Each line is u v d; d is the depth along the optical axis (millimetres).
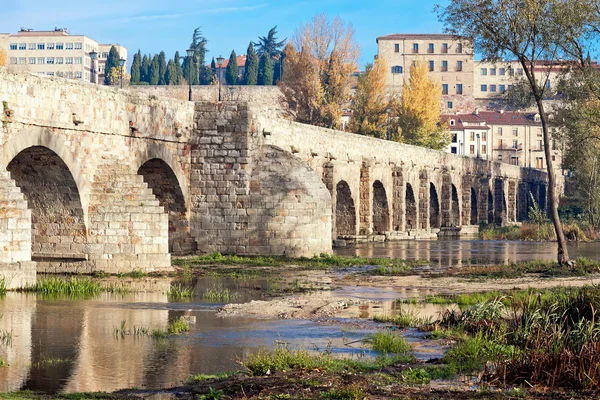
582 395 18422
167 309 31453
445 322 27938
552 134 65312
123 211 45094
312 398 17578
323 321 28812
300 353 21781
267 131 57469
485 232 103500
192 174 56594
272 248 55438
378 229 89812
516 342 24078
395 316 29688
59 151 43531
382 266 50750
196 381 19641
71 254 45156
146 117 51719
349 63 131500
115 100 48656
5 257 35875
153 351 23359
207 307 32188
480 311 27672
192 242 56344
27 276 36312
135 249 45094
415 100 138625
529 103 53375
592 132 61656
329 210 55906
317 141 71375
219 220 56156
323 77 131125
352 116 137500
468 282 42062
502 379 19828
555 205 51625
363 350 23703
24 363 21766
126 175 45875
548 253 67375
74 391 18906
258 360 21203
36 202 45094
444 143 142625
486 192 129125
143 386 19359
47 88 42719
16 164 44281
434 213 109125
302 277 44469
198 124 56656
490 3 51031
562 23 50062
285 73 132625
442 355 23062
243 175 56000
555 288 37188
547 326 24453
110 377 20266
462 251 69750
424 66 140250
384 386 18875
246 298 35219
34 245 45531
